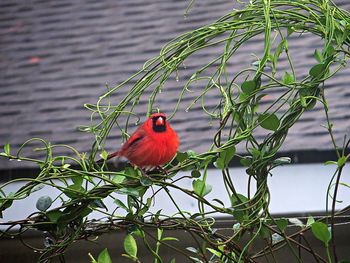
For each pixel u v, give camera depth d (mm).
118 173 5965
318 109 11484
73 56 13617
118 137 11422
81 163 6297
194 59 12789
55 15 14719
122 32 13953
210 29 6562
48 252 6258
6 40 14281
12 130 12164
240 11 6590
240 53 12648
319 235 6016
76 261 10258
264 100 11562
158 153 6500
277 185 10609
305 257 9617
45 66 13516
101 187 5965
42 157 11445
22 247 10125
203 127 11508
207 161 6172
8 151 6070
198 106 11930
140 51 13352
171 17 14031
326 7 6488
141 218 6180
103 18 14406
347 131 10945
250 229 6367
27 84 13180
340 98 11648
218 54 12750
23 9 14945
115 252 10281
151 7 14422
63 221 5988
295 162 10812
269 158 6207
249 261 6391
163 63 6562
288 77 6293
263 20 6523
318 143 10805
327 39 6430
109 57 13406
